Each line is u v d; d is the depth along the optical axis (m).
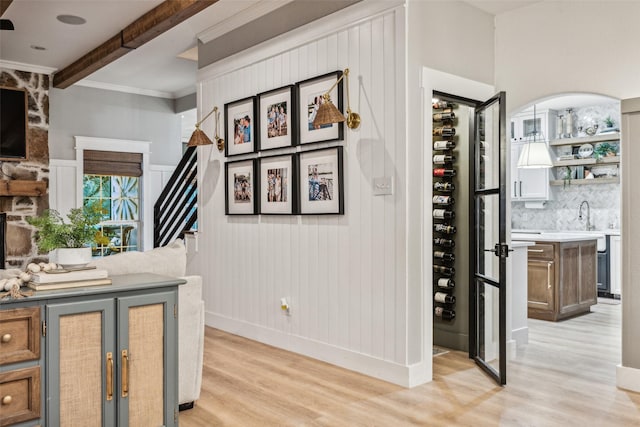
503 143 3.46
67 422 2.19
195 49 5.93
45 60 6.04
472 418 2.83
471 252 4.08
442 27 3.67
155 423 2.45
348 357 3.75
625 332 3.32
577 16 3.73
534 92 3.97
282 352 4.22
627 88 3.49
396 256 3.42
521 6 4.00
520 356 4.12
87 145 7.15
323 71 3.95
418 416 2.86
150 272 2.82
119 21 4.82
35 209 6.17
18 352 2.07
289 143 4.21
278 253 4.39
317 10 4.02
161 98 7.95
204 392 3.26
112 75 6.93
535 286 5.71
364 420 2.81
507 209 4.16
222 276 5.08
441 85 3.62
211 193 5.22
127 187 7.70
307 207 4.07
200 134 4.86
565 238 5.63
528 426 2.72
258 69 4.59
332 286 3.89
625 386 3.32
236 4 4.55
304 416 2.87
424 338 3.46
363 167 3.64
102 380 2.28
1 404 2.04
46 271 2.32
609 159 7.18
